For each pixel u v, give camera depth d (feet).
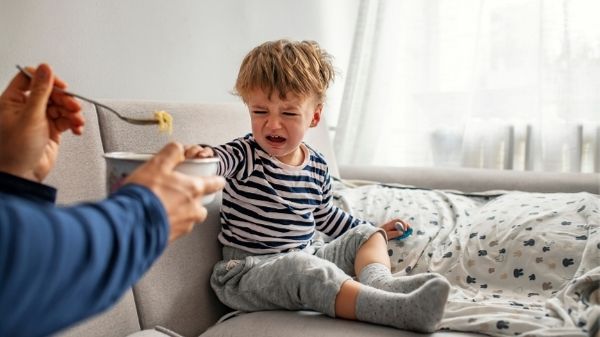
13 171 1.94
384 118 6.93
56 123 2.15
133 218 1.42
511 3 6.26
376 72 6.75
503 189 5.00
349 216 4.19
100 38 4.01
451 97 6.68
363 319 2.93
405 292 3.07
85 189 2.94
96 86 4.01
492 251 3.59
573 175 4.93
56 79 2.08
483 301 3.16
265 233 3.70
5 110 2.01
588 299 2.94
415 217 4.21
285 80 3.53
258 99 3.58
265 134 3.59
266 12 5.89
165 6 4.58
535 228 3.58
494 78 6.41
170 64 4.70
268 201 3.71
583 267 3.17
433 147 6.89
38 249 1.16
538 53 6.12
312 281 3.09
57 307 1.23
